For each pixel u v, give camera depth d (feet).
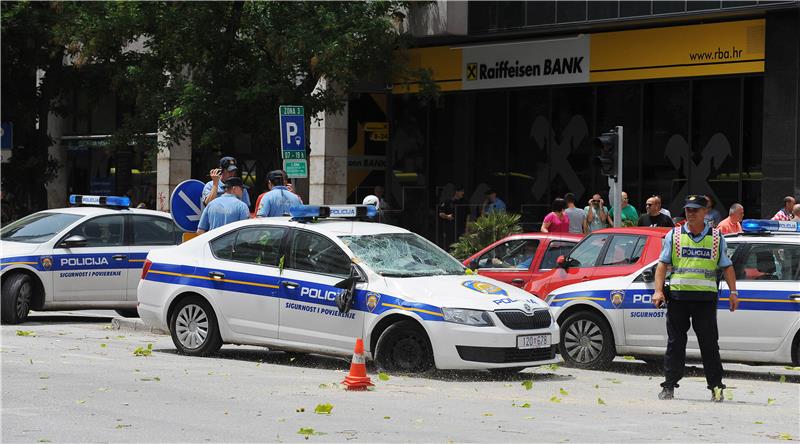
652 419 31.22
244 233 43.34
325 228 41.70
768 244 41.68
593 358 44.14
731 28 73.97
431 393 35.24
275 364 42.57
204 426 28.35
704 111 76.38
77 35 76.89
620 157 59.21
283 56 73.15
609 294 43.75
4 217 112.37
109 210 58.49
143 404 31.63
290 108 56.59
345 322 39.88
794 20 70.59
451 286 39.27
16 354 42.47
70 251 56.59
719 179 75.72
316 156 91.30
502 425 29.43
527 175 86.28
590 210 68.74
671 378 35.91
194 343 43.75
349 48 74.23
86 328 54.90
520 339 38.17
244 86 76.02
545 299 45.80
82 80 110.63
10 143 101.91
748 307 41.29
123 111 115.96
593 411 32.58
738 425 30.53
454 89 89.30
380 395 34.50
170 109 77.10
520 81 85.46
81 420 28.89
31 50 107.14
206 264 43.55
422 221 92.84
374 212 43.98
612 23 77.77
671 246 36.09
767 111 71.82
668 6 74.69
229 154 81.71
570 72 82.58
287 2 75.05
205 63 76.02
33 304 56.08
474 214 89.45
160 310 44.45
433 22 85.10
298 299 41.06
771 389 39.60
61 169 123.24
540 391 37.04
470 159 89.76
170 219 59.98
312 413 30.73
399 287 39.06
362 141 93.97
